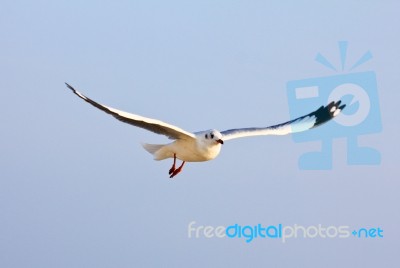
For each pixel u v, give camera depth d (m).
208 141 12.74
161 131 12.67
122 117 12.09
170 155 13.09
